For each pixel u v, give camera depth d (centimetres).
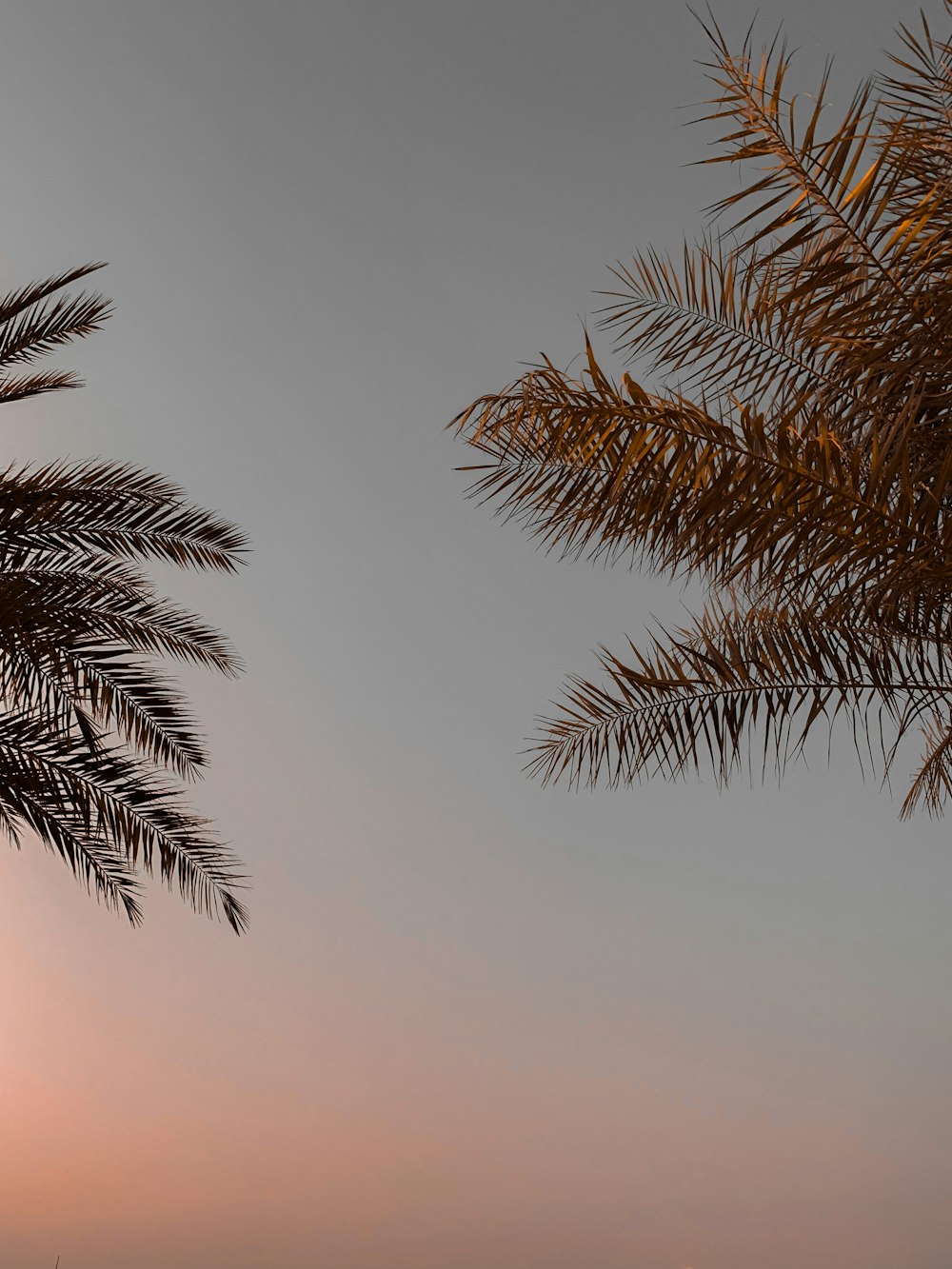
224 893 897
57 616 738
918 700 598
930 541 429
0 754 741
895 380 474
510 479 533
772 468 435
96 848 858
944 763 872
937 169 447
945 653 607
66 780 766
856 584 459
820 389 575
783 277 544
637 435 447
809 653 629
